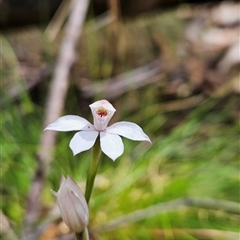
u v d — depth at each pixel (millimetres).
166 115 515
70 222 229
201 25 656
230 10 690
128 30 608
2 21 506
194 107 526
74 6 486
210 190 409
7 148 420
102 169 431
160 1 516
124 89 516
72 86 513
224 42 625
